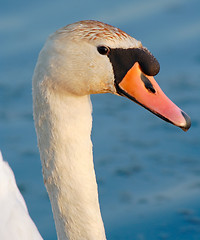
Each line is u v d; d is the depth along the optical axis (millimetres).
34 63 16734
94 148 12891
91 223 6234
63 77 5887
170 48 17312
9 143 13133
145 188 11438
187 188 11328
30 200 11281
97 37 5922
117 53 6000
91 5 19000
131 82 6102
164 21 18391
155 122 13867
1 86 15648
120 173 11891
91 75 5953
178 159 12273
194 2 19328
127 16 18469
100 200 11164
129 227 10312
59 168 6109
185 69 16219
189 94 14703
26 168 12273
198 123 13461
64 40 5898
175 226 10242
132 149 12742
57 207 6246
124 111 14391
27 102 14898
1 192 6219
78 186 6145
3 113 14391
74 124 6016
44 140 6078
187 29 18031
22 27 18109
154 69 6105
